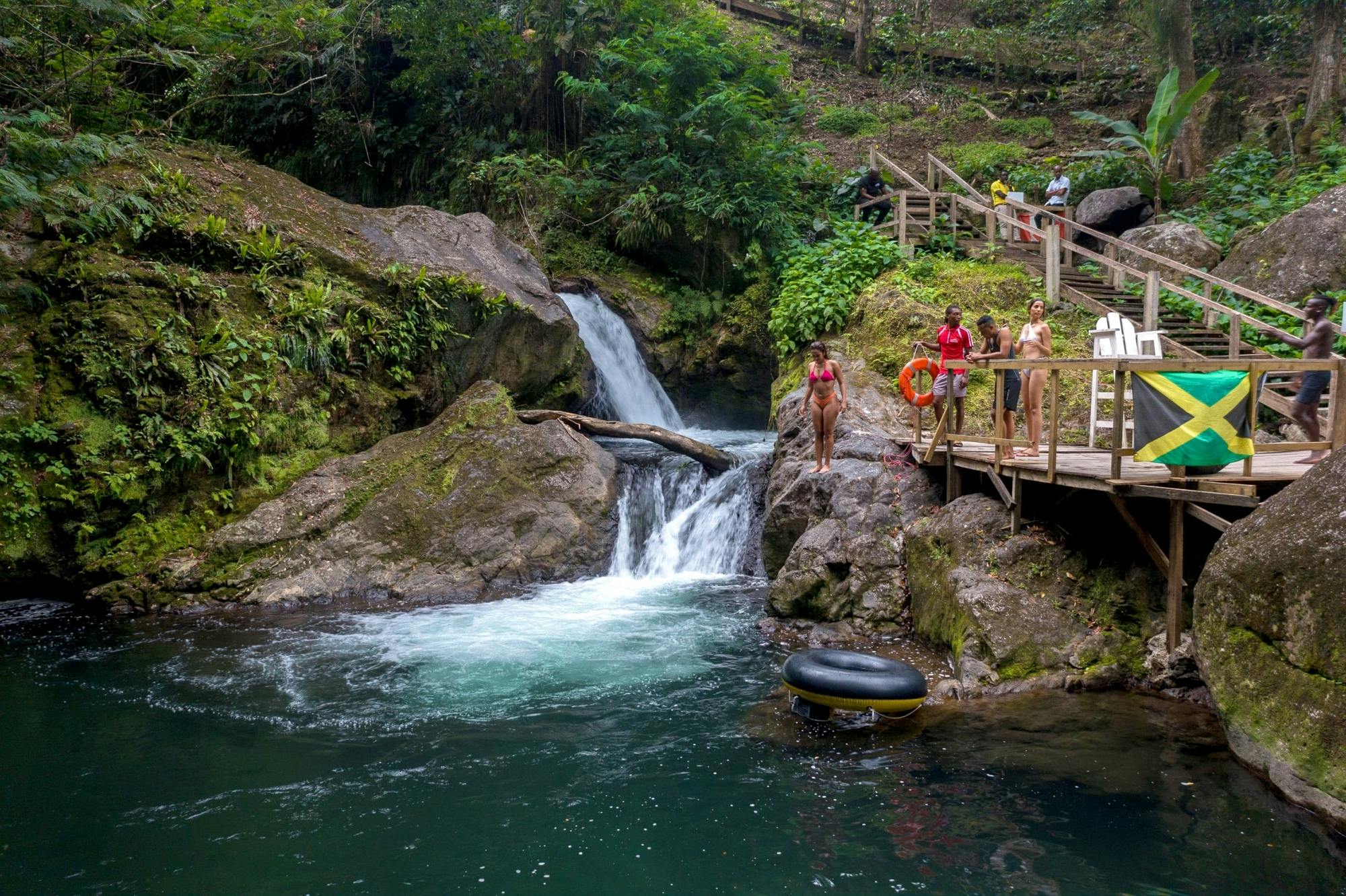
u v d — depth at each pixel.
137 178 12.12
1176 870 4.76
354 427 12.69
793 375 14.62
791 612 9.39
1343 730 5.12
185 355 11.10
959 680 7.55
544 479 11.75
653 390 18.09
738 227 18.08
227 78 20.94
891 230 16.84
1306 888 4.56
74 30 14.87
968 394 12.62
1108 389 11.78
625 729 6.82
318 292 12.28
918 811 5.48
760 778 5.98
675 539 12.26
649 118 18.70
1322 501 5.62
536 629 9.34
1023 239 16.97
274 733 6.77
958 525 8.70
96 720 7.01
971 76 27.38
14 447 10.24
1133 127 18.39
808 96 25.58
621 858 5.02
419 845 5.17
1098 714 6.83
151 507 10.76
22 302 10.80
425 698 7.46
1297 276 12.80
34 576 10.34
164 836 5.27
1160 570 7.52
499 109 20.70
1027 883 4.68
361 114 21.83
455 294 13.82
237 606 10.20
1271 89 20.84
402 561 10.85
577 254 18.62
